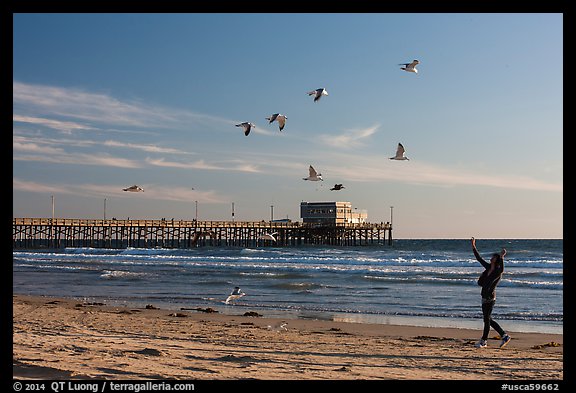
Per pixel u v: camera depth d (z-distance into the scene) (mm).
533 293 31031
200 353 12344
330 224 114625
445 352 14094
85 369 9461
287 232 113312
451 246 138125
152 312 24125
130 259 69125
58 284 37469
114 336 15508
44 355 10758
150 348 12664
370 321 22312
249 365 10789
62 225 97500
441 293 31984
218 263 59625
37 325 17781
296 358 12164
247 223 108125
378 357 12945
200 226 104438
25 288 35094
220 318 22562
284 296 31000
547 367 11867
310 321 22031
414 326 20828
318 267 53250
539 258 66625
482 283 15320
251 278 42344
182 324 19969
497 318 22969
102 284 37781
